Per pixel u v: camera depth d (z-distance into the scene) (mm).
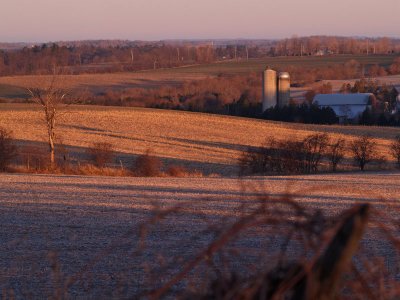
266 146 88125
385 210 29000
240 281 4750
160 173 64812
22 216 28516
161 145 99562
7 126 109812
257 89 184750
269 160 73750
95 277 15648
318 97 174750
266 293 4406
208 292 4848
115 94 179125
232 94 177000
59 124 114812
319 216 4773
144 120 125062
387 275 6371
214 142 104938
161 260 8797
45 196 37062
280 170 73438
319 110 150750
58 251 20062
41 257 19016
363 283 5094
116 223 26328
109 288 14234
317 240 4719
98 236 23016
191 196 36969
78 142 98375
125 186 44750
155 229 23500
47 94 76625
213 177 61438
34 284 15359
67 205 32500
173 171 65062
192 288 5285
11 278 16156
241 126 125062
